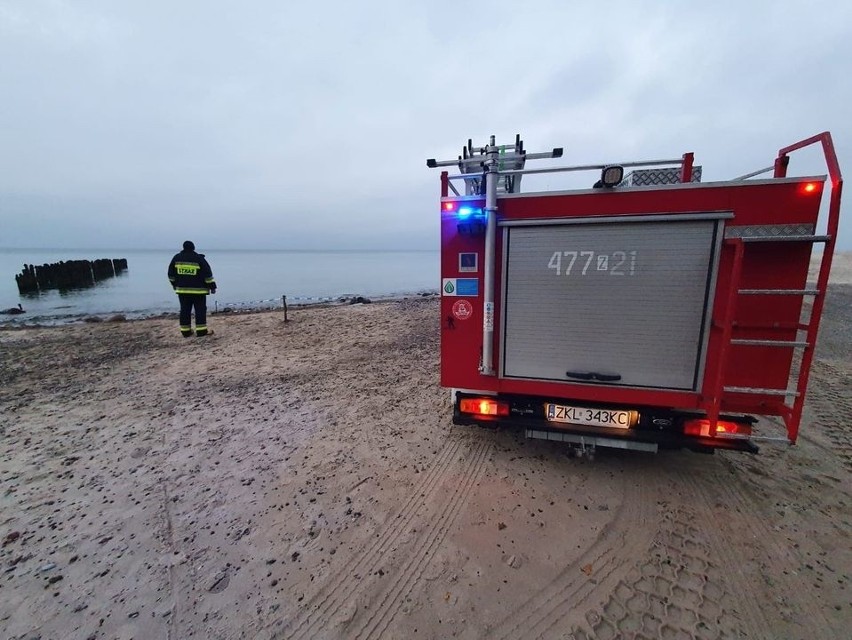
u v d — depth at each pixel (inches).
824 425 192.5
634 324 132.4
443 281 150.0
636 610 96.2
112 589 105.2
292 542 121.3
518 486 146.9
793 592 100.3
